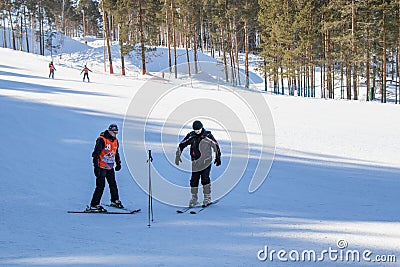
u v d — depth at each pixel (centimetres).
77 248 466
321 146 1400
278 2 4306
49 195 740
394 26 3638
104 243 490
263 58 4825
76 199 743
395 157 1298
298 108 2400
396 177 1031
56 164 935
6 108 1421
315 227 592
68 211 661
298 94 4569
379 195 838
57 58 5656
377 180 988
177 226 591
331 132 1667
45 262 408
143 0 4497
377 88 5244
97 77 3603
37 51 7469
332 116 2139
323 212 693
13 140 1047
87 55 6106
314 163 1153
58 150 1043
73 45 7325
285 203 762
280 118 1983
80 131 1272
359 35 3566
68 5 8406
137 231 557
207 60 5838
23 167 873
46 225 569
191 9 4750
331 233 559
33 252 448
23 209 644
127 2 4419
